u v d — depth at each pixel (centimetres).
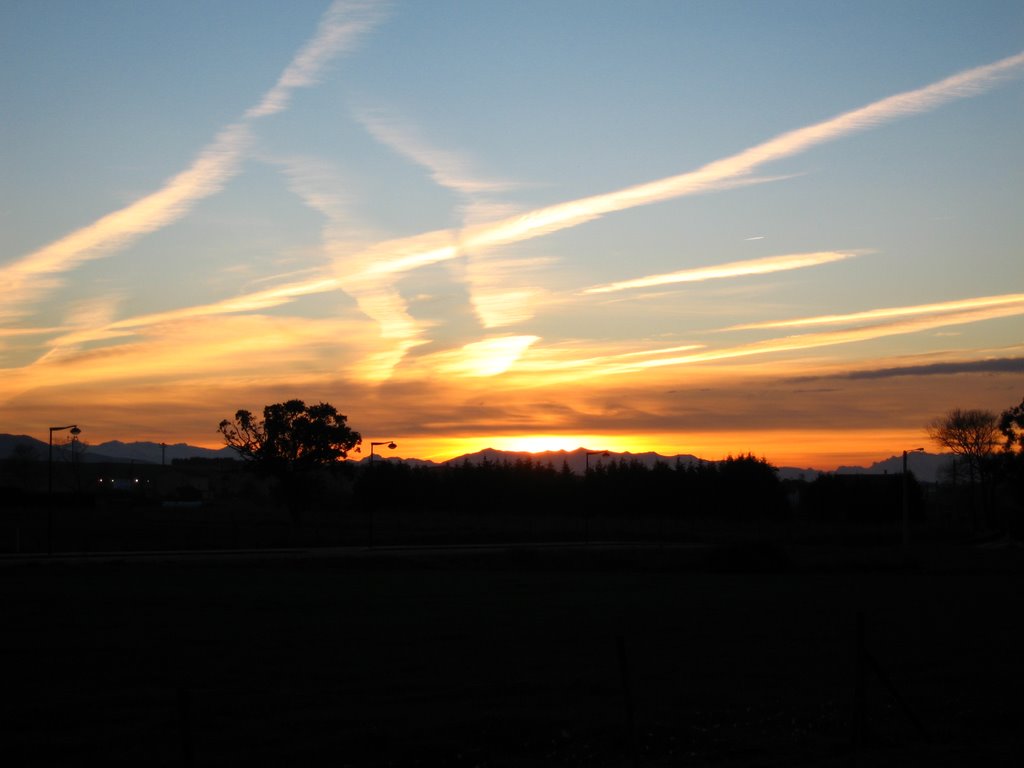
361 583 4334
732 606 3431
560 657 2238
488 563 6050
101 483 19588
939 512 16388
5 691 1798
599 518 13438
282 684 1888
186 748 992
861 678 1410
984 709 1664
